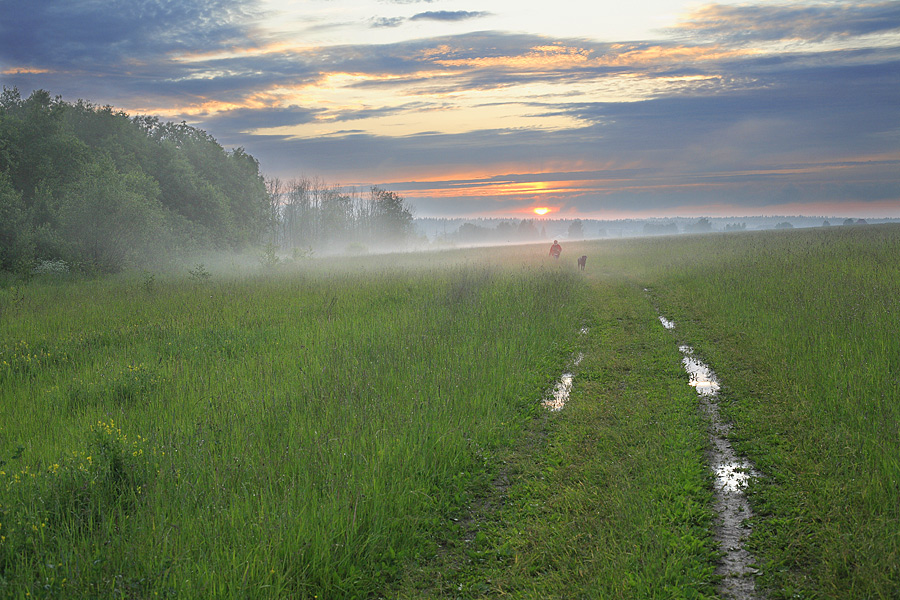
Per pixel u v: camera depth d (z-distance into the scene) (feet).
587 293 65.62
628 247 159.53
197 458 19.33
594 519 16.75
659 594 13.33
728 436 22.97
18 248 94.89
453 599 14.10
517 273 78.54
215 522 15.35
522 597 13.79
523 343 36.96
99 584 12.96
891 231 141.38
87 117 155.94
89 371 32.37
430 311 45.29
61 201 107.65
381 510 16.76
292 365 32.07
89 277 94.12
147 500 16.63
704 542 15.60
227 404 24.94
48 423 24.73
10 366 33.17
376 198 388.78
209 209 164.14
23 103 140.77
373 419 22.90
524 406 27.50
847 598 12.97
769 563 14.46
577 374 32.40
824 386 25.81
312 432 21.48
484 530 17.11
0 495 16.80
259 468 18.63
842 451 19.60
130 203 104.73
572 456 21.48
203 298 60.03
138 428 23.38
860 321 34.42
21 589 12.66
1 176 103.76
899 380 24.90
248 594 13.16
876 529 14.96
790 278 54.95
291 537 14.84
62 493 16.83
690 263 86.69
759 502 17.76
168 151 165.27
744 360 33.17
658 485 18.67
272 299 58.59
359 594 14.08
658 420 24.56
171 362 33.27
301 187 343.46
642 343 39.27
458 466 20.83
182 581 13.05
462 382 28.25
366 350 33.86
